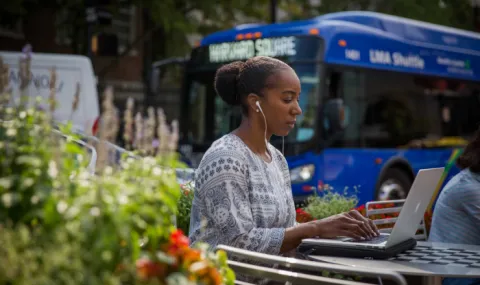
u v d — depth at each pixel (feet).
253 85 13.73
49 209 7.67
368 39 46.50
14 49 79.51
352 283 9.68
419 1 80.12
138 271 7.66
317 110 42.19
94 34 61.52
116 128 9.27
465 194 15.94
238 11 71.92
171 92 92.27
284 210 13.66
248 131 13.78
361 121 45.37
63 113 45.78
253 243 12.76
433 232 16.39
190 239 13.17
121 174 8.95
